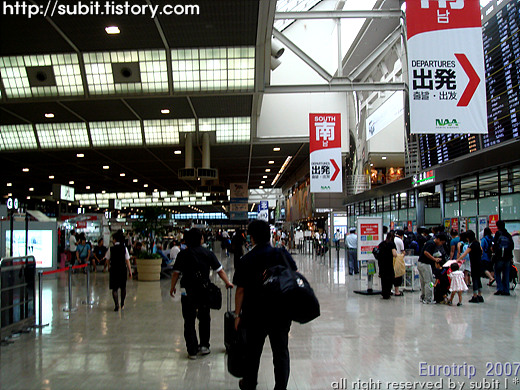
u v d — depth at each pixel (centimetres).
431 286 1127
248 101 2125
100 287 1528
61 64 1814
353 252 1848
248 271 445
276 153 3064
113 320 920
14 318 785
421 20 1001
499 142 1802
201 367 588
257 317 428
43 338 760
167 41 1652
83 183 4581
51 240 1847
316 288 1420
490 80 1842
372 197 3103
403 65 2209
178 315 975
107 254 1878
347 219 3834
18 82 1906
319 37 3048
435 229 1455
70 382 532
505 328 812
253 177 4606
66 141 2595
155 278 1741
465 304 1089
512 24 1695
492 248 1273
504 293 1231
